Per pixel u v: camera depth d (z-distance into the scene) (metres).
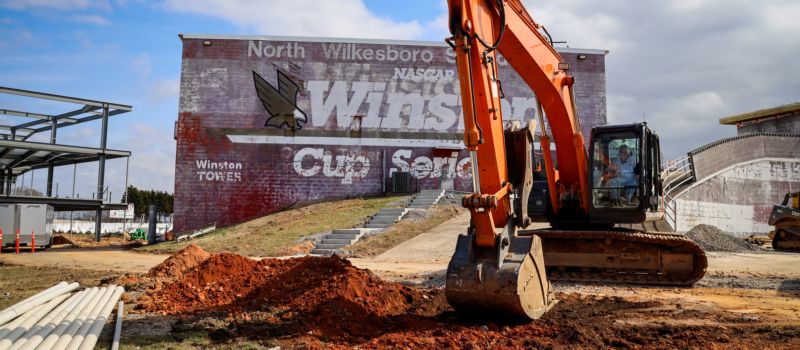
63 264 19.64
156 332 7.29
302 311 8.13
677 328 7.42
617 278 13.27
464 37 7.04
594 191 12.90
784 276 14.21
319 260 10.15
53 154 35.44
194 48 34.12
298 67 34.62
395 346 6.39
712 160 31.14
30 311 7.91
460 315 8.07
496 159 7.43
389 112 34.91
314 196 33.88
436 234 24.06
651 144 13.32
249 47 34.38
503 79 35.25
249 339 6.81
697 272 12.52
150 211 32.09
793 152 32.84
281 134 34.03
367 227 26.45
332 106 34.59
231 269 10.84
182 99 33.75
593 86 35.47
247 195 33.38
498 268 7.30
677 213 28.70
